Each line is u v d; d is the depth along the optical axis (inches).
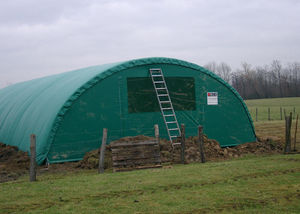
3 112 795.4
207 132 651.5
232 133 673.0
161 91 617.9
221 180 362.0
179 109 632.4
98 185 356.5
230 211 269.1
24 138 595.5
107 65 631.2
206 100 656.4
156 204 289.1
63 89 594.6
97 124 560.1
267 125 1127.6
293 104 2514.8
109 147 516.4
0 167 505.7
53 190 342.6
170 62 627.2
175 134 621.6
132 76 596.1
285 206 277.6
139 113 596.1
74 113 543.2
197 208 277.3
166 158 515.8
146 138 535.8
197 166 450.9
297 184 339.0
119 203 294.4
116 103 578.9
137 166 462.6
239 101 686.5
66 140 534.0
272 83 3887.8
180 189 332.2
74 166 506.0
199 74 653.3
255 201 290.5
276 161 461.4
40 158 514.6
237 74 4040.4
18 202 306.8
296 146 638.5
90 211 276.5
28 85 855.7
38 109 608.4
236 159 534.3
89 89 558.9
